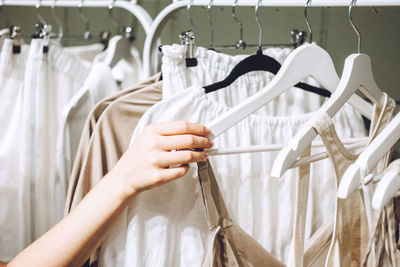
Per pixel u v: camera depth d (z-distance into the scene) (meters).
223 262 0.60
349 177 0.45
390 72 0.93
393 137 0.50
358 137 0.73
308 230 0.73
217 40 1.04
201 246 0.63
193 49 0.64
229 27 1.03
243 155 0.68
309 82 0.78
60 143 0.78
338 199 0.54
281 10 0.98
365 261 0.59
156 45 0.82
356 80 0.55
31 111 0.81
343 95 0.53
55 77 0.85
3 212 0.88
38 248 0.55
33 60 0.81
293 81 0.57
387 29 0.92
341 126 0.73
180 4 0.74
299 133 0.50
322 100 0.94
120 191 0.54
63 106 0.87
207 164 0.58
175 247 0.63
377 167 0.62
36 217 0.86
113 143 0.62
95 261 0.68
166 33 1.08
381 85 0.94
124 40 0.88
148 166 0.52
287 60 0.56
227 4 0.68
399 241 0.62
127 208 0.61
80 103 0.86
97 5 0.84
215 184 0.60
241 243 0.61
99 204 0.55
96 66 0.81
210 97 0.68
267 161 0.69
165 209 0.61
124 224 0.61
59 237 0.55
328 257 0.56
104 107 0.67
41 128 0.82
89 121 0.65
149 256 0.61
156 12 1.08
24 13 1.21
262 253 0.62
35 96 0.81
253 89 0.73
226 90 0.70
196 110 0.61
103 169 0.62
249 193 0.68
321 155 0.56
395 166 0.51
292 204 0.72
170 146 0.52
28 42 1.22
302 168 0.55
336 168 0.53
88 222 0.55
